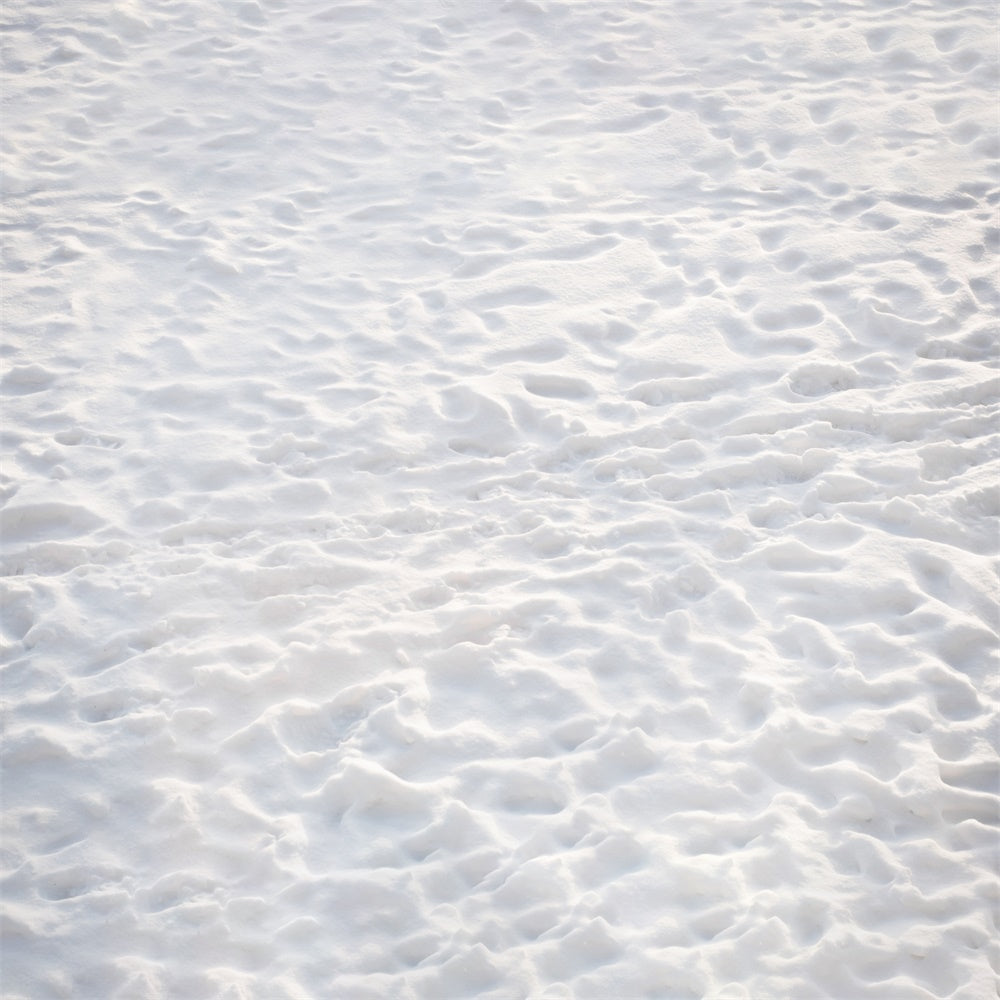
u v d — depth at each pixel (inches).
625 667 182.9
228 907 153.4
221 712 177.6
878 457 215.6
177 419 231.1
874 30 347.3
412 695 177.9
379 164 305.7
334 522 209.0
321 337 251.4
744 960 145.3
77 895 156.3
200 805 165.3
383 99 330.0
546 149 308.5
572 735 174.4
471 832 161.0
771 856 155.3
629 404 230.4
